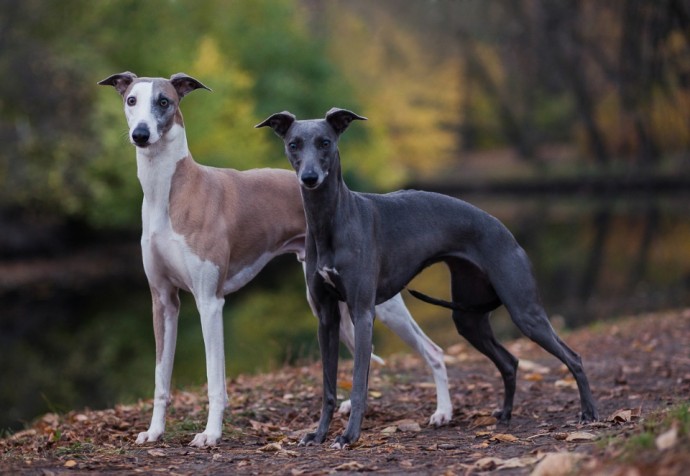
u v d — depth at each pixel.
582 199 43.72
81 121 24.09
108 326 17.23
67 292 20.42
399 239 6.14
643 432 4.65
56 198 24.28
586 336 11.30
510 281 6.27
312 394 8.02
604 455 4.46
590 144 48.56
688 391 7.70
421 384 8.51
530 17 27.88
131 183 24.20
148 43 27.14
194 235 6.22
